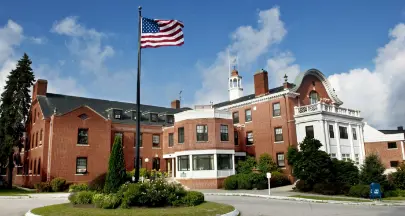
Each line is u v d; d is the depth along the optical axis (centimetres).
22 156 4659
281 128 4038
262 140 4222
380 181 2789
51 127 3766
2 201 2550
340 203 2281
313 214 1712
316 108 3834
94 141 4025
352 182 2908
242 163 3931
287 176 3800
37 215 1584
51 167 3656
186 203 1850
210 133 3697
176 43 2070
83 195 1922
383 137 5109
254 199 2556
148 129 4716
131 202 1766
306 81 4391
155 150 4719
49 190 3484
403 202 2295
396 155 4944
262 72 4400
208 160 3650
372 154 3033
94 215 1498
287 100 4041
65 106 4303
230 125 3888
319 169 2953
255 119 4369
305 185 3014
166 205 1809
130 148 4491
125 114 4784
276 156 4031
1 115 4022
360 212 1805
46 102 4200
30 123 4456
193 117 3753
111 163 1991
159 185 1873
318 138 3722
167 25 2100
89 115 4047
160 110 5428
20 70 4166
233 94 5838
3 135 3956
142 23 2084
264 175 3475
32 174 4053
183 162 3762
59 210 1689
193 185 3603
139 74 2039
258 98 4328
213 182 3581
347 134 4072
